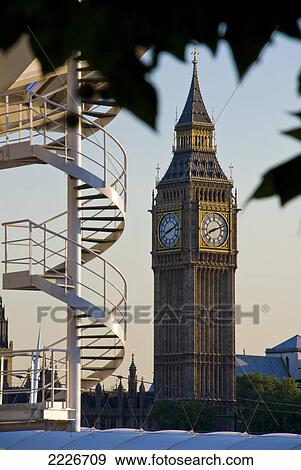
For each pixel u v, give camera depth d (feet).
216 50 37.14
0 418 294.66
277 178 37.37
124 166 297.74
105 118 296.30
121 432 396.16
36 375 337.93
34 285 289.12
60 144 289.94
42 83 314.35
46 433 376.27
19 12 36.94
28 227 289.94
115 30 37.22
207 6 36.86
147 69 37.63
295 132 37.14
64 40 37.40
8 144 287.69
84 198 292.81
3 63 262.67
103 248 303.48
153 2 36.96
